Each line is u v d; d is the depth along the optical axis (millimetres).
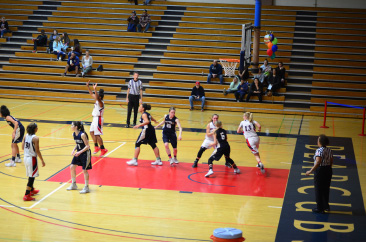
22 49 24203
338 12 24500
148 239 7586
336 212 8992
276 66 22000
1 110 11477
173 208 9070
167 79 22141
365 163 12539
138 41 24031
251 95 20562
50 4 26625
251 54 22469
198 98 20266
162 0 26438
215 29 24156
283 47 22922
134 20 24438
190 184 10586
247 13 24844
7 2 26562
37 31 25250
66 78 22250
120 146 13914
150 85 21859
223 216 8703
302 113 19984
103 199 9477
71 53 22359
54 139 14406
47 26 25531
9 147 13414
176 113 19547
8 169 11352
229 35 23922
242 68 20375
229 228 7824
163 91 21359
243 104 20359
